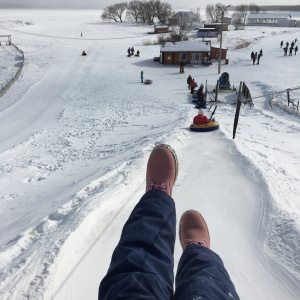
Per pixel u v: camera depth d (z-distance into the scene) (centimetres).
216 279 154
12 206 880
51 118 2405
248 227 539
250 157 870
